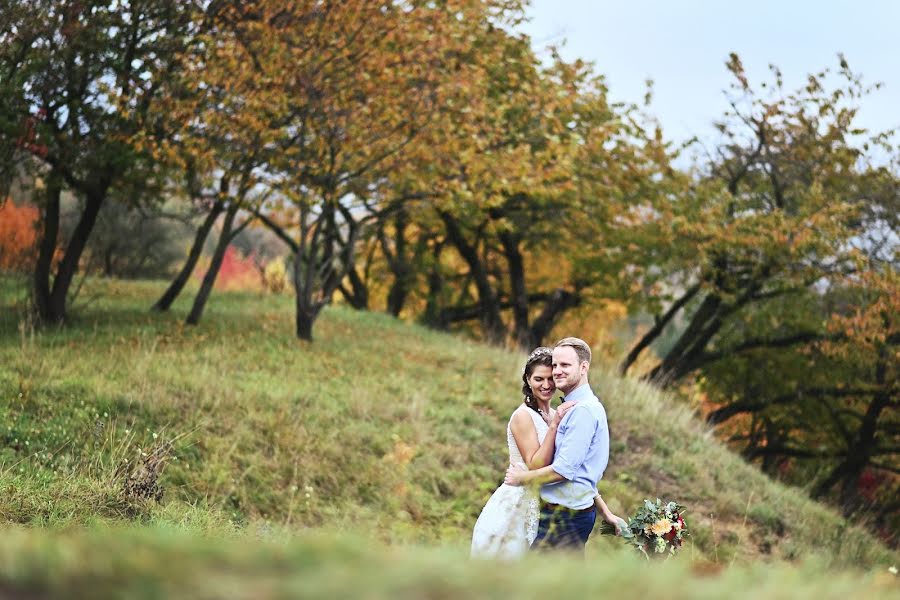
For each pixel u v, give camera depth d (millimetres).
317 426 12828
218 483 10500
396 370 17453
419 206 20812
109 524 7035
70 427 10648
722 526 13531
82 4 16688
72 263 18141
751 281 26938
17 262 25266
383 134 18266
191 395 12547
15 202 26703
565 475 5621
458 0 19328
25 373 12414
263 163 18109
